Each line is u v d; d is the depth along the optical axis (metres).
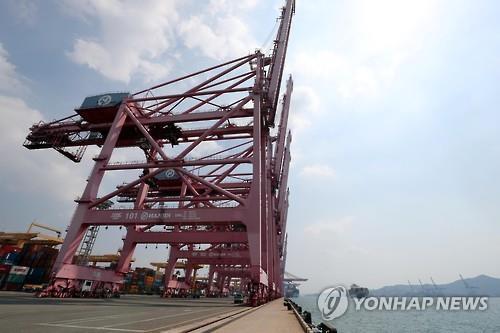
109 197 41.19
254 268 35.84
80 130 51.22
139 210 39.22
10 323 13.09
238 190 65.75
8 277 56.56
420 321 86.06
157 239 49.72
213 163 41.06
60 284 36.38
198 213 37.81
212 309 29.28
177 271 117.88
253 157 40.03
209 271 114.94
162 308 28.02
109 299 39.53
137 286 94.06
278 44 55.88
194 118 46.09
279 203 97.44
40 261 64.44
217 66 49.38
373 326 69.00
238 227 68.38
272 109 49.66
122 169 42.44
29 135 53.59
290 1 61.88
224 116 43.75
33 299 30.14
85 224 39.97
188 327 13.30
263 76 47.28
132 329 12.64
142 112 49.62
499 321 89.00
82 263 82.56
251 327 15.00
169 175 66.44
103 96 49.31
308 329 13.10
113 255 99.38
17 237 72.12
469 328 72.31
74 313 18.59
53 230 92.44
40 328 12.02
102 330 12.07
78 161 55.38
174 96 47.84
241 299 52.91
